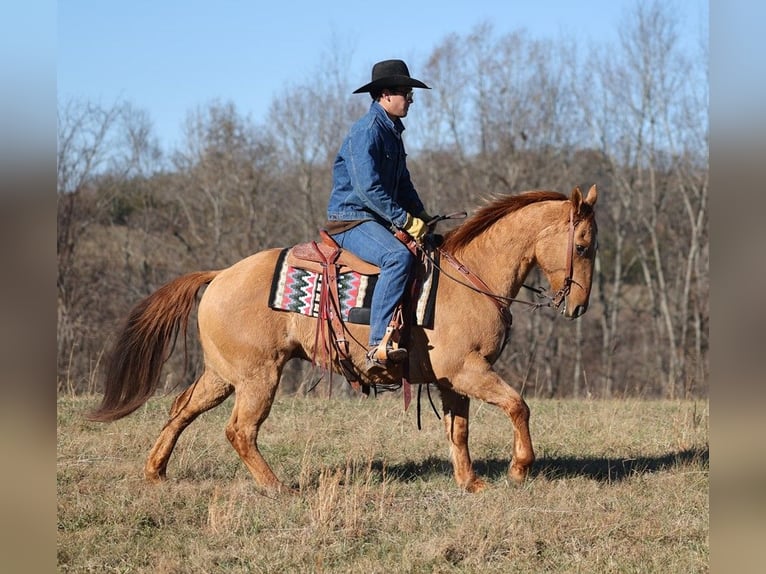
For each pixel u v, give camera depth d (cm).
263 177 4416
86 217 4075
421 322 780
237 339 803
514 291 831
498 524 693
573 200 796
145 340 842
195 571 616
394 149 812
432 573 620
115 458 925
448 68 4584
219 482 838
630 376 4284
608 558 647
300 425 1097
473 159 4641
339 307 788
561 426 1122
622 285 4675
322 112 4444
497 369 4088
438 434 1061
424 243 809
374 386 828
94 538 676
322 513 704
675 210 4603
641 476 876
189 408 842
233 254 4206
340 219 813
